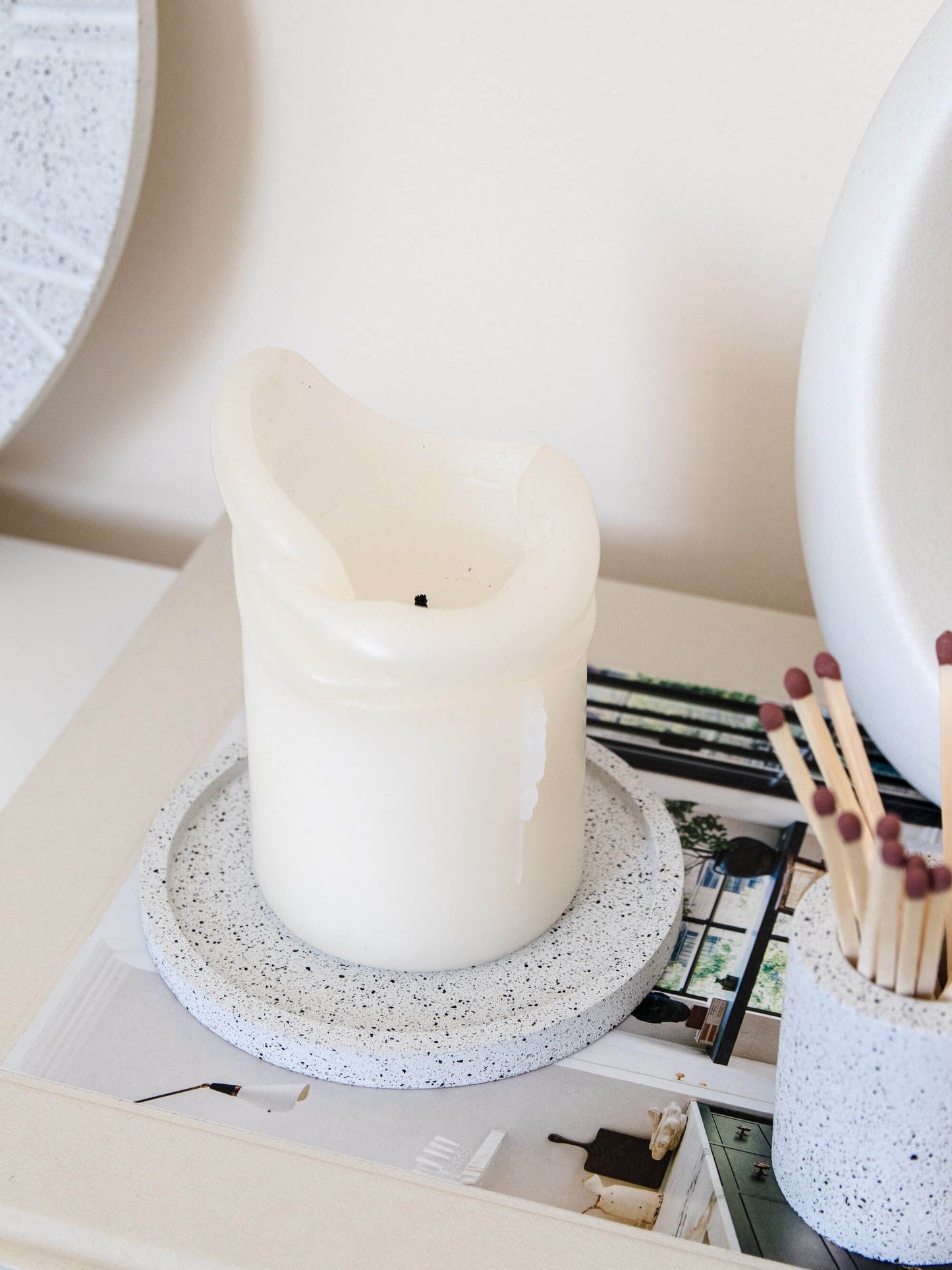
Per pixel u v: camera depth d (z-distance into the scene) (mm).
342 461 386
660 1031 368
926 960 272
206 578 565
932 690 376
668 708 495
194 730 477
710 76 485
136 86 477
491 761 326
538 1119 340
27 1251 303
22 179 500
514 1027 344
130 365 601
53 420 625
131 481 636
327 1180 317
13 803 440
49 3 468
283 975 366
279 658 326
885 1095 278
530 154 515
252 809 378
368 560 396
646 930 378
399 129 520
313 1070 346
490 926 355
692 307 536
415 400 582
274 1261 296
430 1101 344
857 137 488
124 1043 357
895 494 379
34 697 517
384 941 353
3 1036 357
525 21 487
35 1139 324
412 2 492
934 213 361
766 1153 333
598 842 421
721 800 451
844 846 268
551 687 328
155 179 551
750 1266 303
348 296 562
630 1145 334
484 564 395
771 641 537
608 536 600
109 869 416
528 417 576
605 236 526
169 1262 298
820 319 389
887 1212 297
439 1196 315
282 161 537
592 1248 304
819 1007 281
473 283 548
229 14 507
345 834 336
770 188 503
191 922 384
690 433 565
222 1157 322
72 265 515
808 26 469
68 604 579
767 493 572
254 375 367
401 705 313
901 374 375
